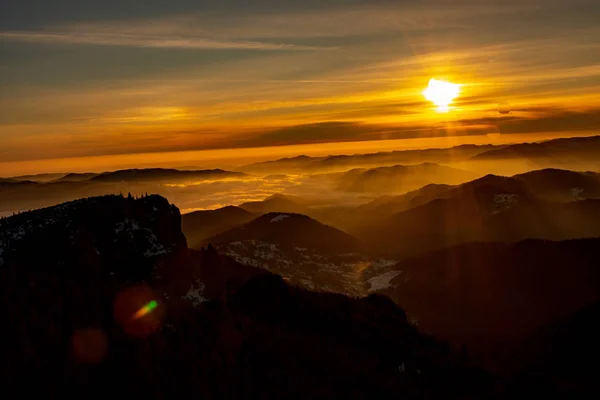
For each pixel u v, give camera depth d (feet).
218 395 79.66
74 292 103.65
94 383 76.59
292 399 82.07
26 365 76.13
